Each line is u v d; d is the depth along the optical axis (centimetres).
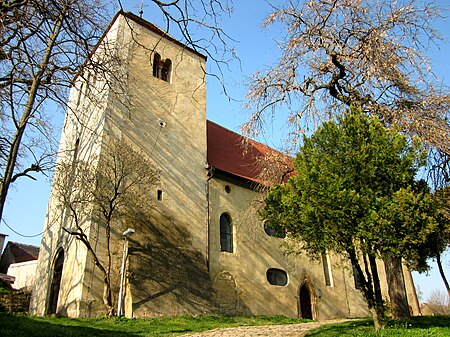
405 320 1267
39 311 1922
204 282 1797
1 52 852
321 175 1019
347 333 1080
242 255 2078
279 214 1207
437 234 1005
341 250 1035
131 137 1886
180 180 1994
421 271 1009
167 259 1723
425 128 1270
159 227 1786
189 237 1884
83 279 1501
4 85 944
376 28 1352
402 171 1008
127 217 1694
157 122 2036
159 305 1562
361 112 1156
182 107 2205
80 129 2131
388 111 1323
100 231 1612
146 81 2089
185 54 2372
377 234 934
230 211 2147
